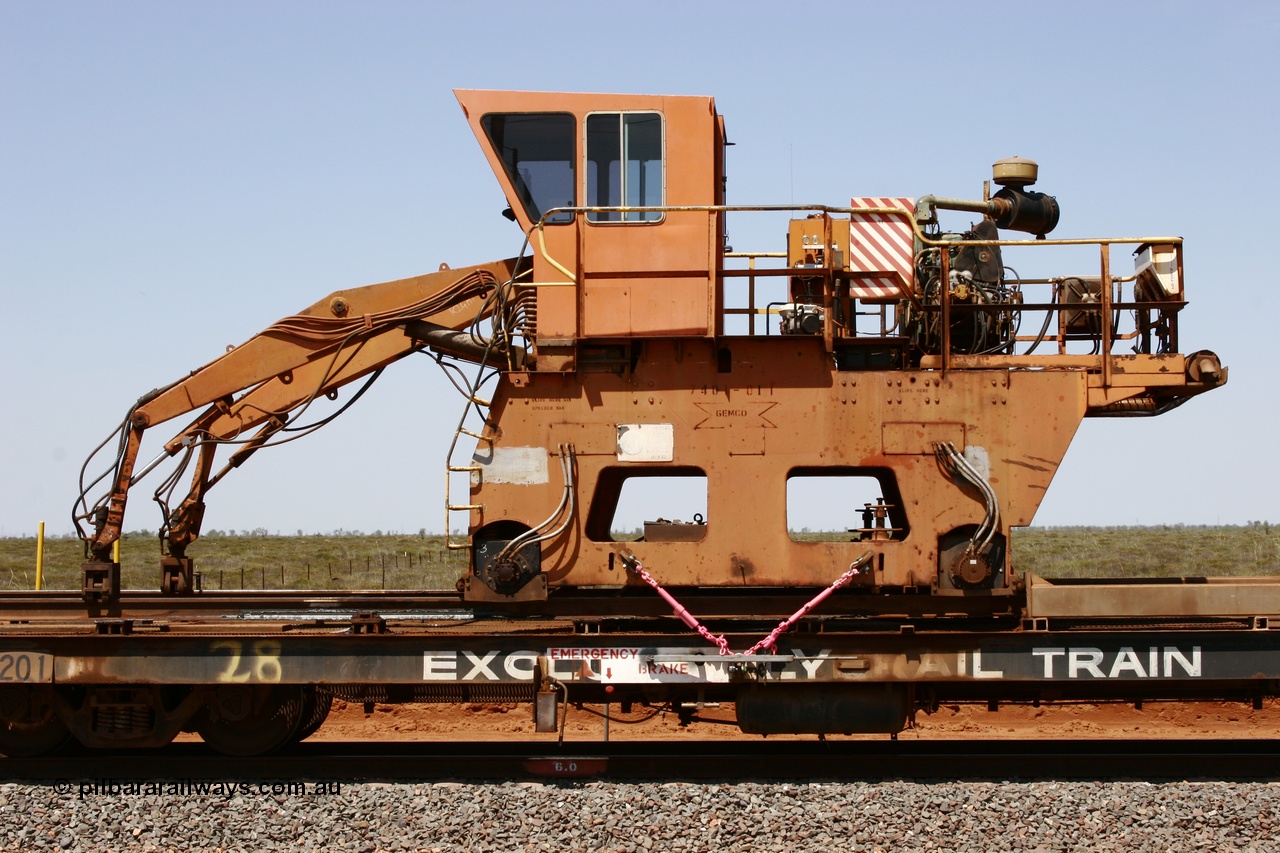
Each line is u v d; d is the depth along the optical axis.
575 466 9.29
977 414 9.21
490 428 9.36
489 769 9.26
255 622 10.01
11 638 9.23
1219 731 11.93
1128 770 9.23
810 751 9.88
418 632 9.29
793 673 9.06
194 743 10.59
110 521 10.34
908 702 9.31
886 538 9.27
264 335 10.23
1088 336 10.06
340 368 10.22
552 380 9.36
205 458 10.58
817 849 7.50
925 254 10.30
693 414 9.27
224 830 7.86
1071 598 9.17
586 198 9.69
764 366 9.27
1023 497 9.18
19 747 9.62
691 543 9.20
